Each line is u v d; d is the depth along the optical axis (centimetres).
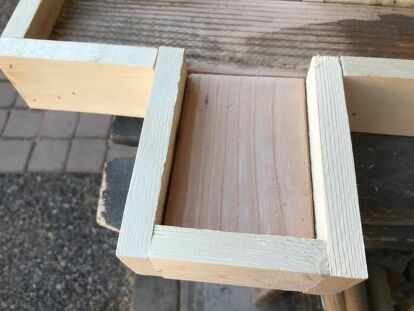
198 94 64
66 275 183
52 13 73
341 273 44
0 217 196
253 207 54
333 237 46
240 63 69
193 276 53
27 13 66
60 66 62
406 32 73
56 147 212
